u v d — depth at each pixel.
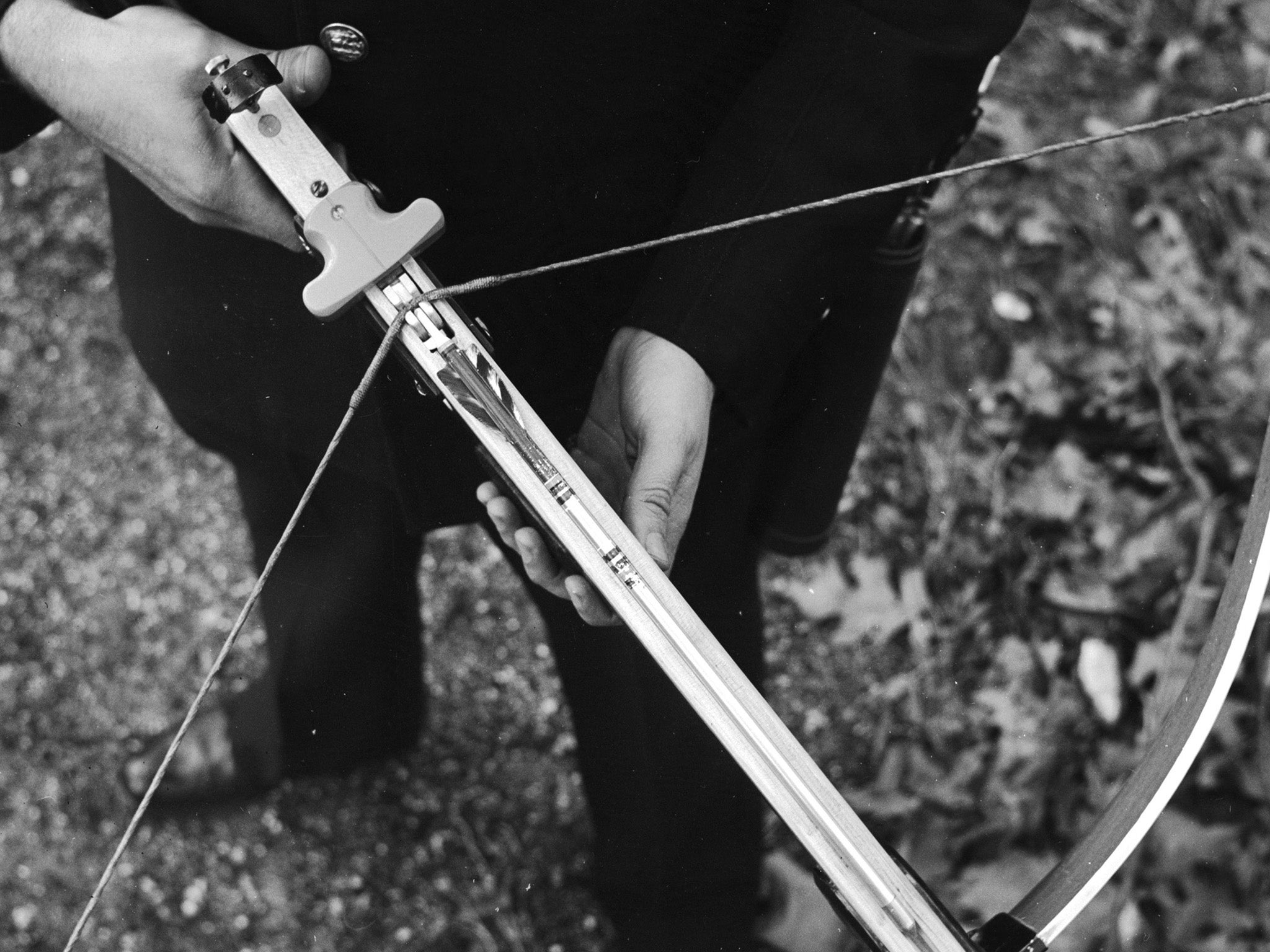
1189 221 1.70
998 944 0.73
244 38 0.89
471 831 1.38
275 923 1.34
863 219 0.91
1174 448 1.56
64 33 0.86
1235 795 1.34
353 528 1.23
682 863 1.24
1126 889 1.30
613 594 0.70
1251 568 0.82
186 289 1.05
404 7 0.84
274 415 1.11
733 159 0.90
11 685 1.44
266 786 1.38
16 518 1.51
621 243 0.96
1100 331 1.62
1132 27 1.82
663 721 1.17
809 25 0.90
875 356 1.16
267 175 0.78
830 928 1.25
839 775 1.40
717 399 0.92
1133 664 1.45
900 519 1.51
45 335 1.57
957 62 0.88
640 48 0.88
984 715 1.43
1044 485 1.54
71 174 1.63
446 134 0.90
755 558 1.20
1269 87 1.80
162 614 1.48
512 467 0.72
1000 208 1.68
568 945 1.32
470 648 1.45
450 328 0.75
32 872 1.37
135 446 1.54
